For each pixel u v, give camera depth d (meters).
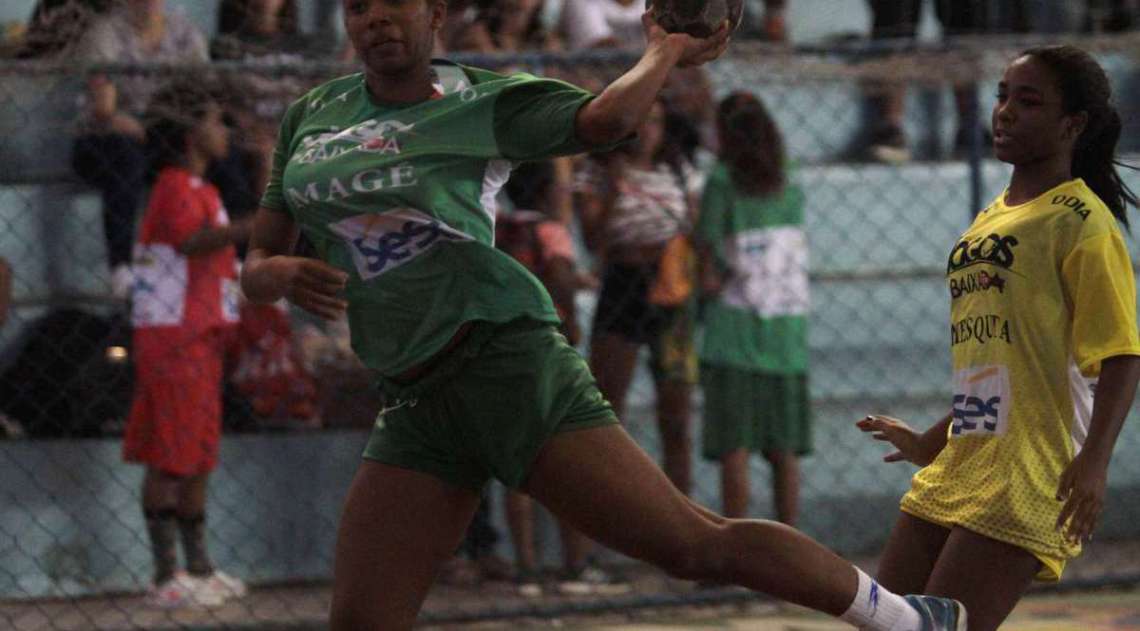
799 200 23.92
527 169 23.17
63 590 23.25
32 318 23.97
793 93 30.06
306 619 20.98
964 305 12.92
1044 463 12.50
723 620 21.42
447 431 11.80
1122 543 27.73
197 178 22.34
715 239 23.42
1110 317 12.23
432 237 11.59
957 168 29.58
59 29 22.39
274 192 12.54
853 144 30.64
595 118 11.18
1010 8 30.44
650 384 26.77
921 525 13.14
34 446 23.25
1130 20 29.94
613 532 11.74
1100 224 12.39
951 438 12.99
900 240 29.34
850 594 12.13
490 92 11.60
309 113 12.25
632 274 23.30
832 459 27.75
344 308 11.62
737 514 23.38
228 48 23.06
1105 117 12.85
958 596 12.60
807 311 24.81
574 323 23.05
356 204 11.62
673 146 23.91
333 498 24.50
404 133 11.62
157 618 21.34
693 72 24.14
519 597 22.72
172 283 22.02
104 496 23.55
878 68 24.62
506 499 23.55
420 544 11.97
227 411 23.88
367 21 11.55
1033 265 12.49
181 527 22.38
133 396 23.39
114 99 22.83
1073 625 20.48
